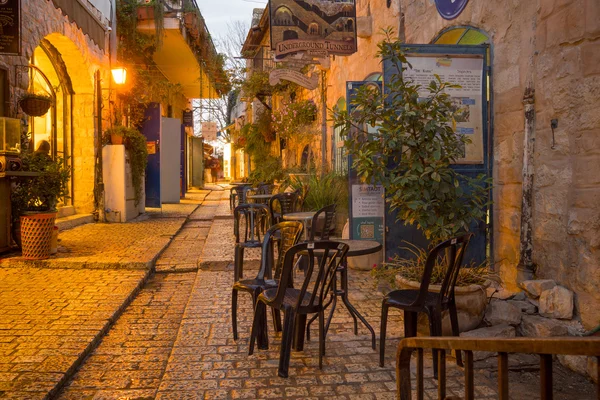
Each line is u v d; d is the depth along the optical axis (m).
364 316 4.63
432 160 4.31
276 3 7.97
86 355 3.82
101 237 8.83
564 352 1.21
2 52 6.45
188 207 15.15
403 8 7.42
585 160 3.73
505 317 3.91
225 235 9.41
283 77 9.60
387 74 5.12
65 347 3.79
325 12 8.06
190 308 4.88
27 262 6.52
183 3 14.95
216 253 7.48
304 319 3.75
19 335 4.03
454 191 4.33
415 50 5.10
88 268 6.55
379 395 3.07
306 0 8.02
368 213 6.52
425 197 4.23
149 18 13.83
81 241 8.32
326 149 12.36
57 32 8.85
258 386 3.19
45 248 6.62
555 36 4.05
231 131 23.47
